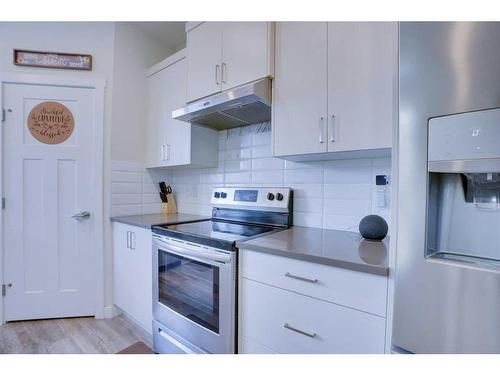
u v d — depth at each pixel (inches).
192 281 56.5
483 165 23.6
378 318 33.8
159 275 65.1
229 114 68.1
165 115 88.2
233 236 53.6
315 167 65.9
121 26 90.0
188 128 80.0
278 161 72.8
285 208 66.7
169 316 61.8
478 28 23.9
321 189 64.9
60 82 82.7
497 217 26.3
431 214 27.6
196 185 94.7
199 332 54.2
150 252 70.2
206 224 71.6
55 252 83.5
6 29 79.4
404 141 28.0
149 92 95.0
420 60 26.9
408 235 28.1
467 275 25.0
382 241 49.1
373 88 44.7
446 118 25.5
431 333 27.0
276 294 43.5
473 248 27.4
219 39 64.1
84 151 85.3
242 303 48.0
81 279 85.4
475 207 27.3
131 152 93.0
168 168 96.8
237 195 76.6
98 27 87.3
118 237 84.4
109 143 87.9
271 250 43.4
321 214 64.8
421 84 26.8
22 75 79.9
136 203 94.3
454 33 25.0
